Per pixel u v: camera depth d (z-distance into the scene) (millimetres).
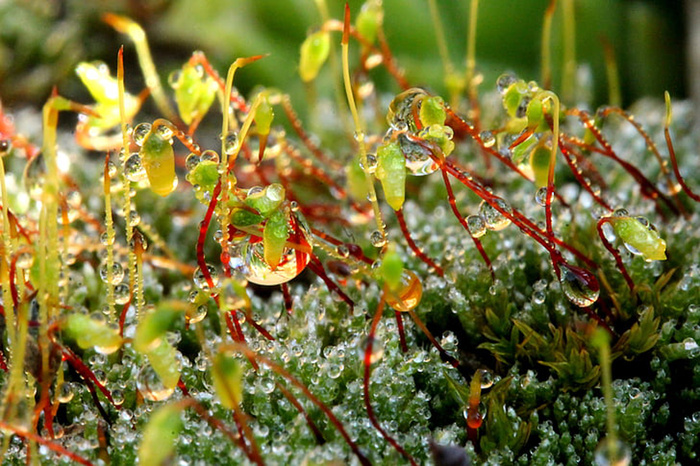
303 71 75
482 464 66
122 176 69
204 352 68
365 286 73
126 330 68
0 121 74
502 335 70
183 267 71
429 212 81
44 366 64
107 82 69
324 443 65
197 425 65
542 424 67
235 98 74
